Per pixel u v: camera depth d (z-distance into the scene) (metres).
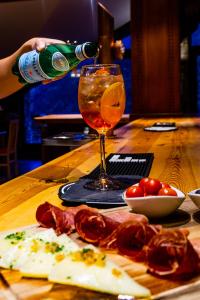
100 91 1.13
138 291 0.58
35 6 8.84
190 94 8.17
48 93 10.51
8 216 0.99
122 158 1.72
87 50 1.35
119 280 0.60
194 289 0.59
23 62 1.32
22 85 1.70
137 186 0.96
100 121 1.17
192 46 8.02
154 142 2.27
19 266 0.67
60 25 9.23
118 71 1.16
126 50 9.22
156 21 5.93
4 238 0.78
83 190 1.17
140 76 6.05
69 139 3.19
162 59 5.96
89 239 0.77
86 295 0.58
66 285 0.61
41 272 0.64
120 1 8.30
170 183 1.29
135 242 0.72
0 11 9.02
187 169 1.49
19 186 1.30
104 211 0.97
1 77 1.64
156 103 6.02
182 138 2.41
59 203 1.10
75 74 6.15
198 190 0.96
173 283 0.61
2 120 9.02
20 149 10.71
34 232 0.82
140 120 4.15
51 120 6.32
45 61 1.33
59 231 0.81
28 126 10.65
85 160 1.74
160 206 0.88
